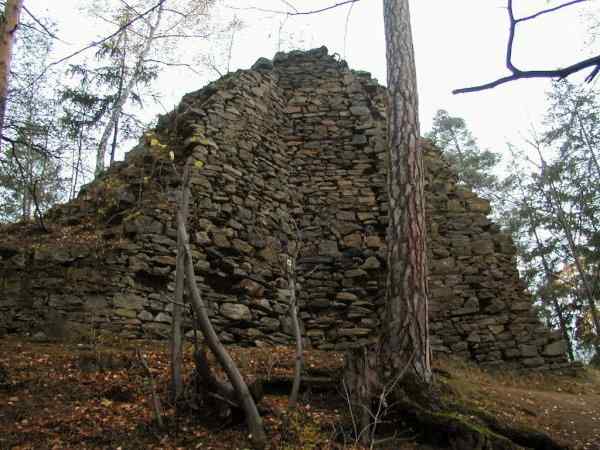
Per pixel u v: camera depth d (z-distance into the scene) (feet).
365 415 17.19
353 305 32.01
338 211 36.45
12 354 20.75
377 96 42.14
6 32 19.16
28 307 24.31
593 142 61.82
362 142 39.40
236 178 33.78
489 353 30.25
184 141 33.76
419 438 17.88
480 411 18.94
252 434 15.85
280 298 31.42
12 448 14.78
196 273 28.60
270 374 20.86
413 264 20.98
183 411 17.13
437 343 30.50
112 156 52.16
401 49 25.03
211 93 37.70
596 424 21.45
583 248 60.39
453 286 32.32
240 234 31.89
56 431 15.92
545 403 23.62
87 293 25.13
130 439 15.88
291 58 44.06
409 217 21.83
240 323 28.81
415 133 23.50
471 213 35.35
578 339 62.18
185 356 22.34
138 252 27.14
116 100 52.44
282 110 40.96
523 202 68.39
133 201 30.09
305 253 34.60
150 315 26.03
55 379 18.97
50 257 25.55
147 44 47.91
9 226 30.71
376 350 20.26
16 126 29.45
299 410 18.33
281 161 38.22
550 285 65.21
